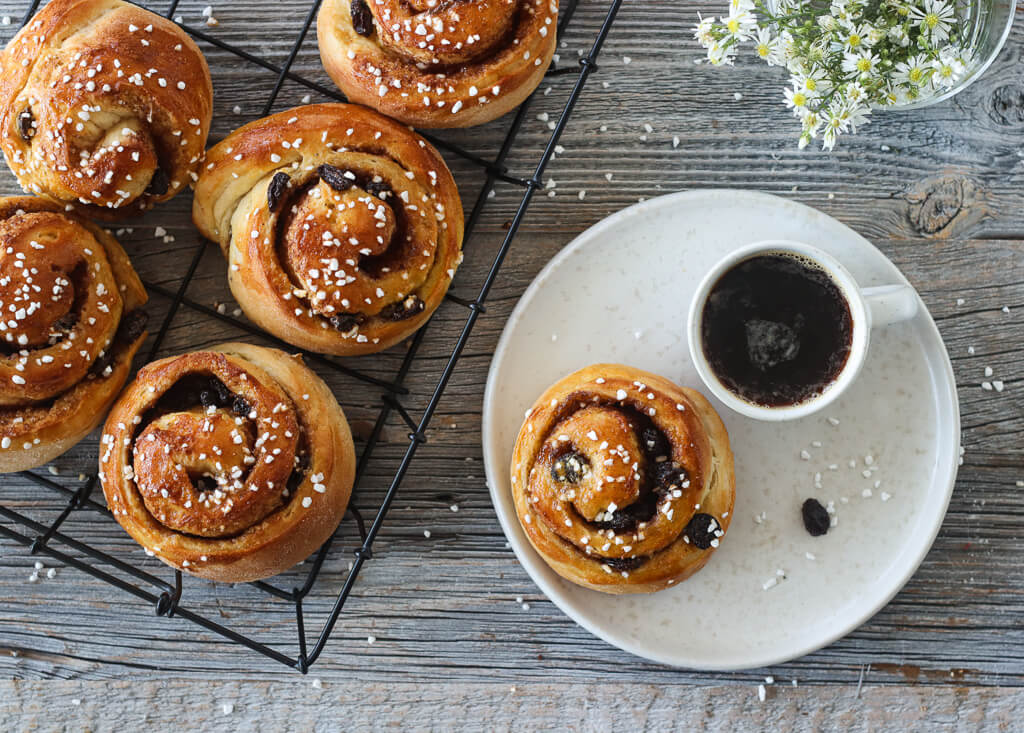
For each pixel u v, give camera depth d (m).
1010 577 0.76
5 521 0.75
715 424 0.72
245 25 0.75
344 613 0.76
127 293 0.72
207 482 0.69
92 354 0.70
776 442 0.75
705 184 0.76
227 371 0.69
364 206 0.69
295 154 0.71
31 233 0.69
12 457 0.70
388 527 0.76
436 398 0.71
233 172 0.71
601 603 0.74
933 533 0.74
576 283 0.75
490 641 0.76
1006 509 0.76
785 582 0.75
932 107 0.76
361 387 0.75
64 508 0.75
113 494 0.69
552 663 0.76
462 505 0.76
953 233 0.76
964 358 0.76
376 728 0.76
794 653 0.74
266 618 0.76
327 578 0.76
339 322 0.70
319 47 0.73
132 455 0.70
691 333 0.70
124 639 0.76
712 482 0.71
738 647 0.74
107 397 0.71
